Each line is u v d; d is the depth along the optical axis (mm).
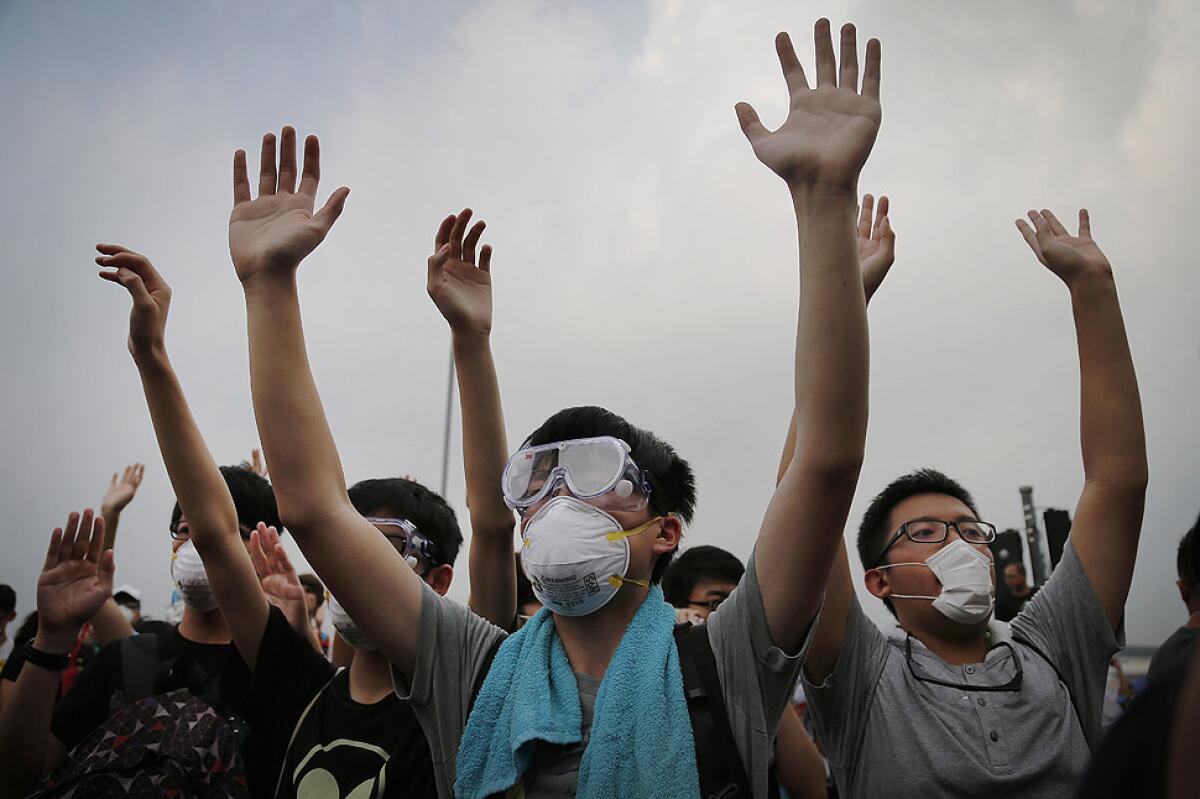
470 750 1810
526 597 3814
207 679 3016
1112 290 2572
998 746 2293
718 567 3633
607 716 1726
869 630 2525
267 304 2029
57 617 2686
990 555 2717
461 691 1970
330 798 2104
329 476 1990
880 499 2906
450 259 2619
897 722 2373
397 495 2689
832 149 1744
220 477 2648
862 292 1721
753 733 1740
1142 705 939
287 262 2039
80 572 2754
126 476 4078
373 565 1949
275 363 1992
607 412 2195
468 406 2602
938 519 2730
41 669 2664
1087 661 2410
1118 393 2514
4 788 2674
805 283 1736
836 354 1689
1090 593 2432
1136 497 2455
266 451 1961
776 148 1793
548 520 1951
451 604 2098
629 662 1811
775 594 1764
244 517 3398
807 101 1837
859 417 1695
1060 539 3098
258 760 2379
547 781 1739
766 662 1766
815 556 1723
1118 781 917
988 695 2389
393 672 2004
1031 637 2525
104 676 3049
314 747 2213
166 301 2641
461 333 2566
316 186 2189
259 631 2521
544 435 2197
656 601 1977
